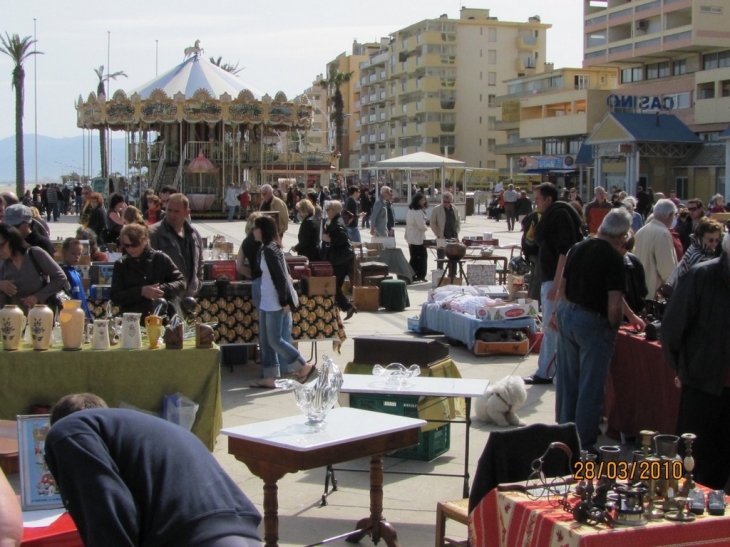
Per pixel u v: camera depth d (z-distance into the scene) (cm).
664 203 938
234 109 4069
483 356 1088
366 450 472
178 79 4388
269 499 459
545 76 7938
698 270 542
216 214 4306
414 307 1535
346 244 1370
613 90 6500
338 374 495
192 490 284
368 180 7562
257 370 1014
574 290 660
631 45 6362
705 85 5562
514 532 361
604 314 653
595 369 653
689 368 547
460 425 776
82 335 667
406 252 2530
